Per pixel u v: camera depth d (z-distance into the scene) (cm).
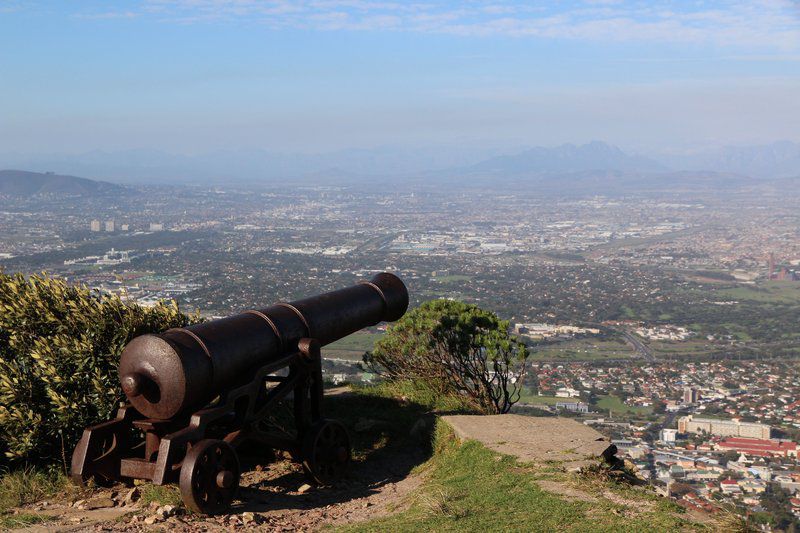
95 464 747
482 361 1206
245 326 802
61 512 723
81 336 853
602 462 809
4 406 835
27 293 880
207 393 742
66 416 823
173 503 725
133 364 714
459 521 654
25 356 863
